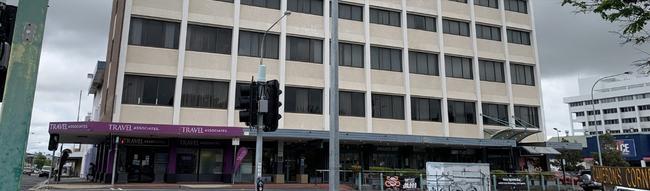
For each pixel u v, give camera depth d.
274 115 9.29
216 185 24.83
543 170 36.47
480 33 37.31
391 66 33.50
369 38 32.88
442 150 33.97
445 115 34.28
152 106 27.02
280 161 29.17
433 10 35.56
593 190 25.88
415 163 33.00
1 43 3.59
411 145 32.50
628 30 7.17
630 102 115.06
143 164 26.70
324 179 29.53
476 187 20.50
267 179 28.69
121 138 25.89
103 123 23.98
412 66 34.25
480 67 36.75
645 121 111.50
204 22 28.77
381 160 32.19
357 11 33.22
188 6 28.56
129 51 26.98
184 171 27.36
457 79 35.47
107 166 26.77
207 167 27.92
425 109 34.09
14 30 3.45
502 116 36.81
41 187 22.81
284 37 30.45
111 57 30.70
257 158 9.37
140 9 27.42
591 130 118.69
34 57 3.46
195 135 26.03
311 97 30.80
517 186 26.33
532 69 38.91
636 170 13.98
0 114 3.32
